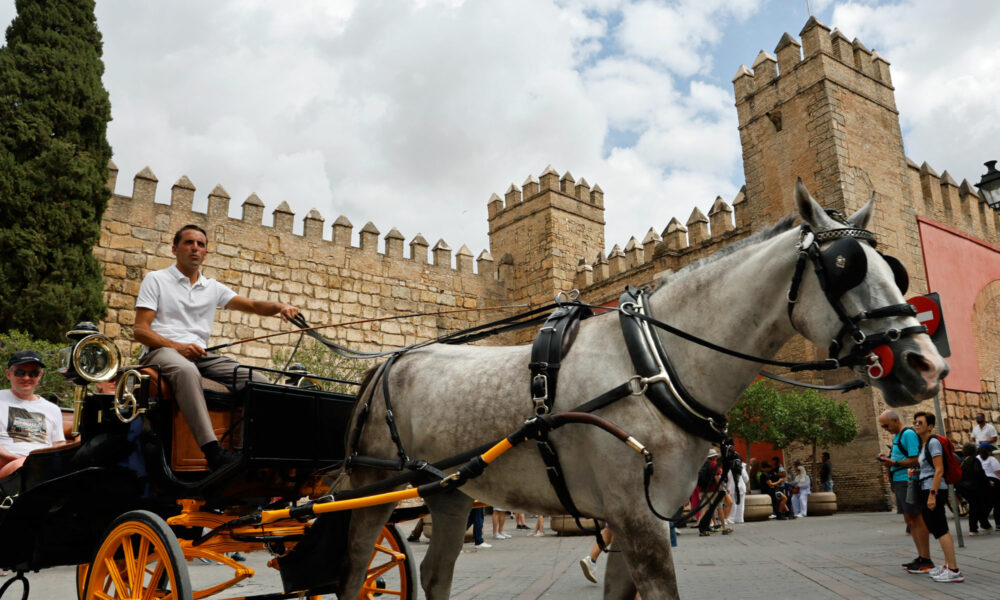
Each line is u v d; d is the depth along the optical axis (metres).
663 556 2.76
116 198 21.39
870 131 21.77
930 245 22.30
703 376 3.03
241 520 3.78
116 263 20.95
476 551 11.35
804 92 21.52
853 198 20.41
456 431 3.41
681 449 2.88
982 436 13.49
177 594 3.28
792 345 19.73
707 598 6.11
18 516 4.09
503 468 3.29
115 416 4.10
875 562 8.28
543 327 3.41
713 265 3.22
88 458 3.99
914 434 8.04
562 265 29.12
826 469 18.95
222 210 23.42
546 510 3.30
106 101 19.41
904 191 22.23
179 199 22.59
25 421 5.48
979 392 22.05
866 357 2.72
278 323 23.66
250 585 7.52
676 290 3.26
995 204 14.41
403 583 4.69
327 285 25.23
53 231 17.36
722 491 3.12
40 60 18.53
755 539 12.17
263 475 4.34
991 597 5.73
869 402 19.00
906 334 2.68
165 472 3.97
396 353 4.10
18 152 17.73
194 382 4.03
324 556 3.71
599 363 3.11
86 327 4.14
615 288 25.67
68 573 9.58
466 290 29.00
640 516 2.79
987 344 23.11
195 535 4.47
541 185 30.20
